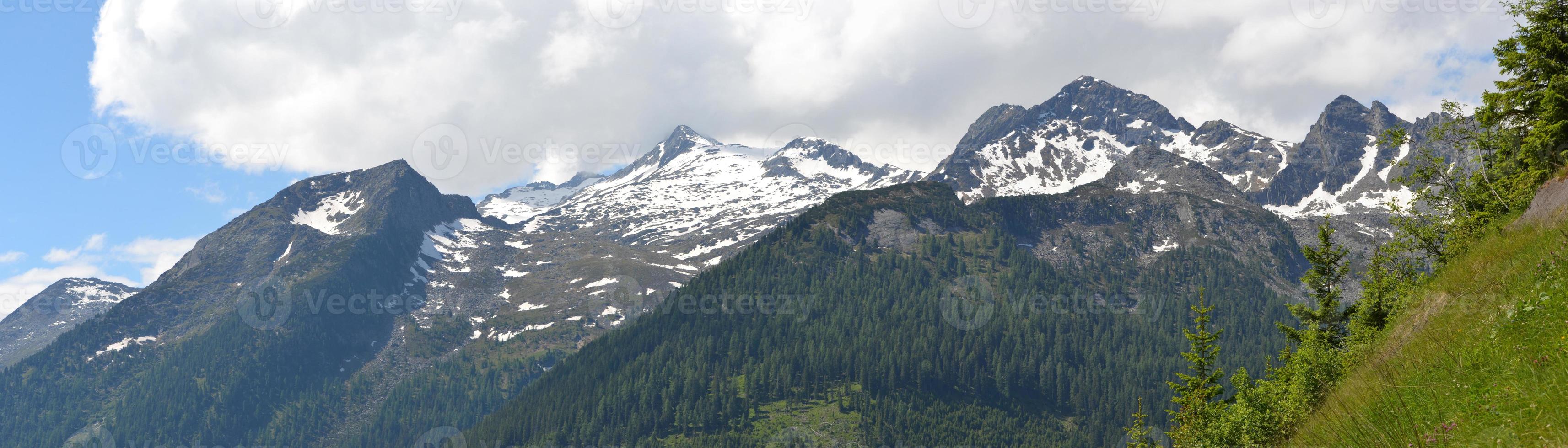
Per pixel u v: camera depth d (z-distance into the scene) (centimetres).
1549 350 1388
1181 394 6431
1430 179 5566
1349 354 4544
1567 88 3925
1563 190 2964
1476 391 1426
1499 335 1673
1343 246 6153
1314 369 4538
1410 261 5500
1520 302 1759
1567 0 4100
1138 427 6762
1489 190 4956
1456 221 5172
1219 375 6347
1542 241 2209
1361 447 1548
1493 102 4459
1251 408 4706
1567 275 1764
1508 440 1203
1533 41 4200
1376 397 1728
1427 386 1597
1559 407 1195
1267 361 5809
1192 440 5744
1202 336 6488
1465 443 1267
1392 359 2233
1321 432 1805
